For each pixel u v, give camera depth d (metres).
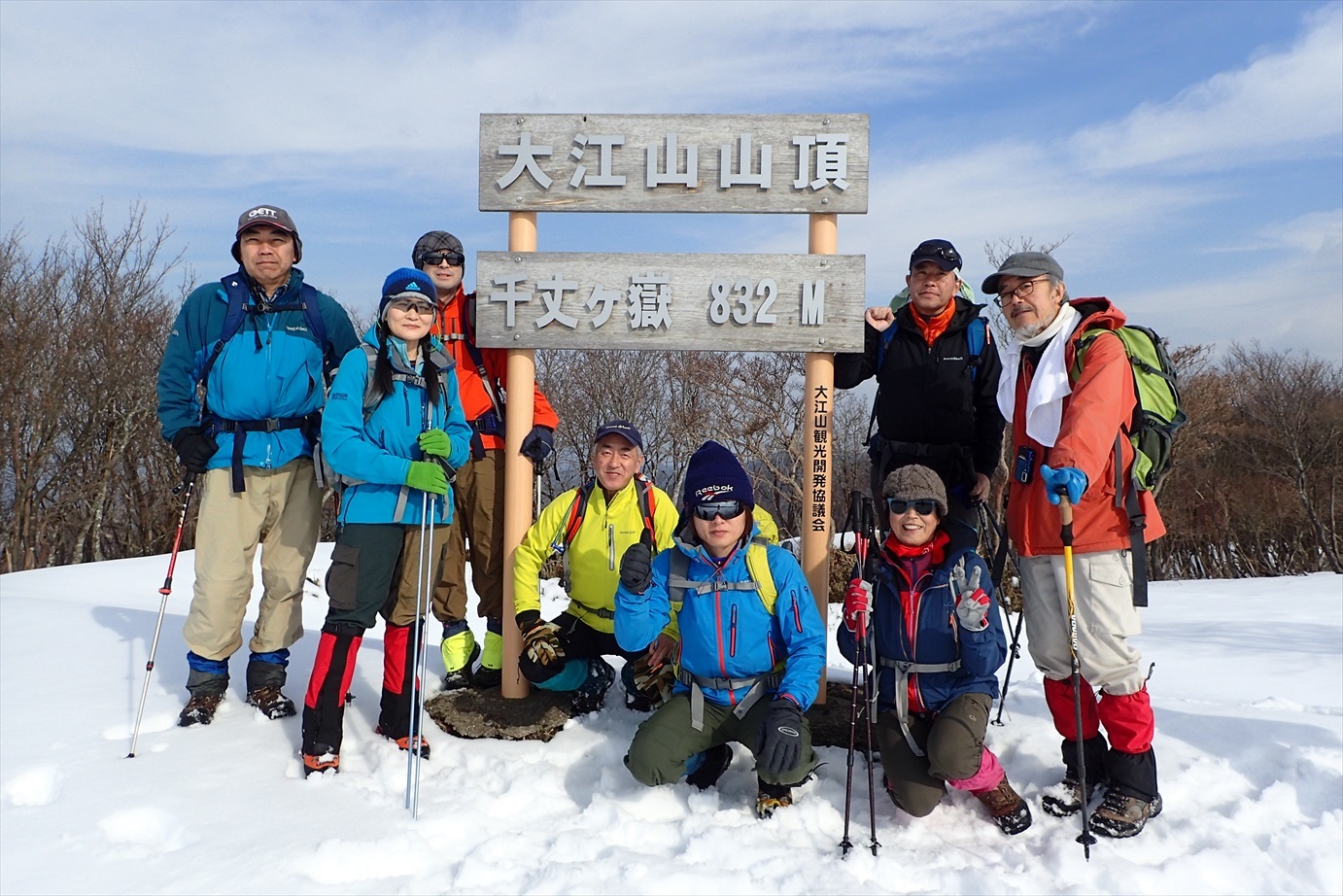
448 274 3.75
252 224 3.17
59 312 18.88
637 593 2.80
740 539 2.82
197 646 3.27
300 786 2.73
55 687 3.69
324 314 3.41
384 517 2.94
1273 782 2.88
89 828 2.42
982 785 2.61
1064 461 2.44
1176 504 24.62
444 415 3.17
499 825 2.59
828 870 2.29
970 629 2.56
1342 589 9.42
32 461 18.23
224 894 2.10
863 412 18.58
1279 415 25.05
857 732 3.19
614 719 3.47
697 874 2.21
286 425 3.32
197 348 3.30
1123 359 2.58
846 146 3.33
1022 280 2.70
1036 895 2.22
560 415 20.44
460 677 3.86
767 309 3.35
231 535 3.28
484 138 3.43
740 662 2.80
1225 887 2.27
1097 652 2.60
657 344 3.39
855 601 2.66
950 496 3.26
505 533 3.51
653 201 3.40
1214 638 6.25
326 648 2.87
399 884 2.18
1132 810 2.57
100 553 21.33
